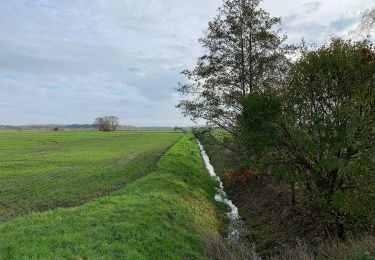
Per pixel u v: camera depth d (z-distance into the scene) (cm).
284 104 1662
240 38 2767
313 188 1644
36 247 1106
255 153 1759
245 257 1514
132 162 3912
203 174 3416
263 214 2139
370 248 1164
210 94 2869
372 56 1533
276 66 2612
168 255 1331
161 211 1717
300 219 1828
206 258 1460
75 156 4675
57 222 1398
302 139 1563
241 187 2852
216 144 2939
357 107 1516
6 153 5050
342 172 1460
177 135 11812
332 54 1553
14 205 1980
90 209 1633
